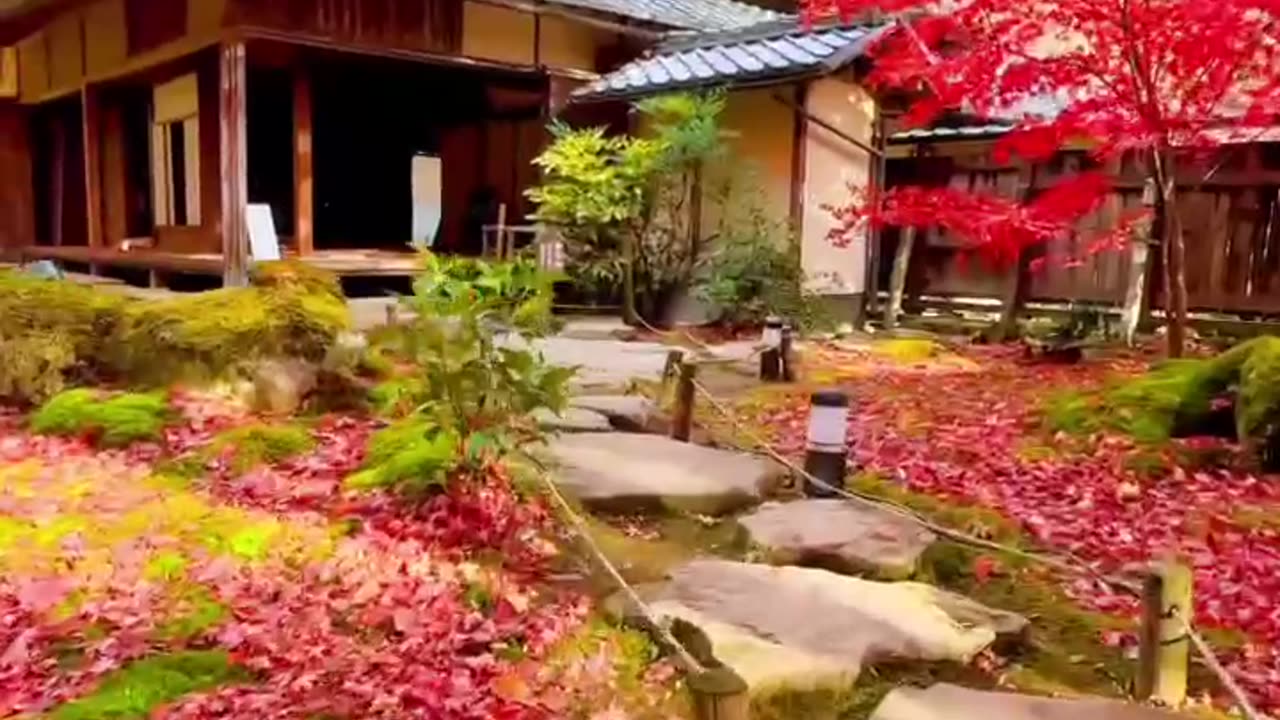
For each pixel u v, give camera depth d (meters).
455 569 3.98
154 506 4.70
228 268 11.66
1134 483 5.53
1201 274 11.28
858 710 3.05
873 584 3.79
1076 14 7.69
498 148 15.53
